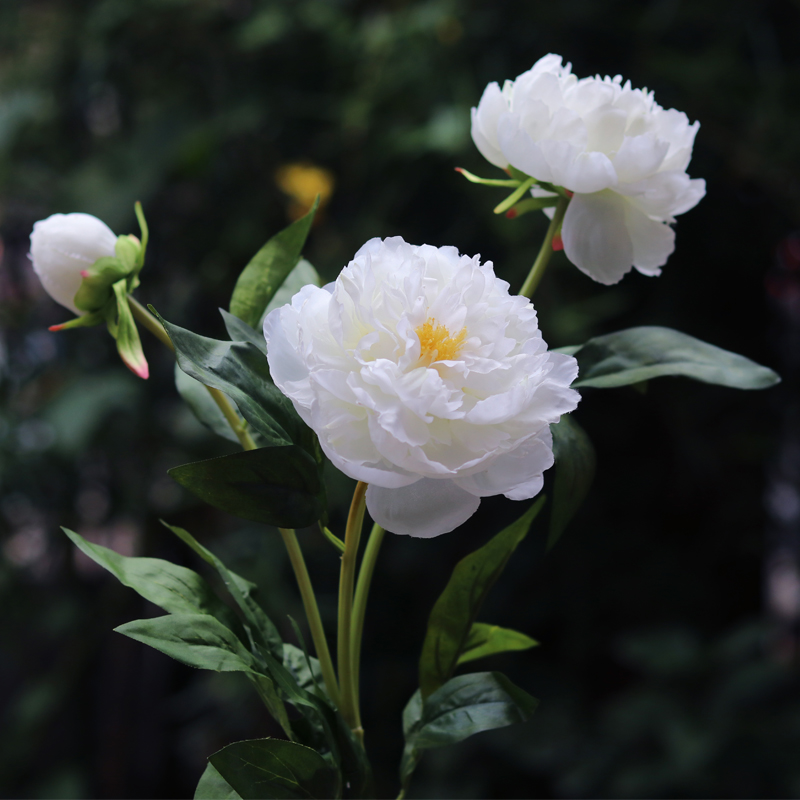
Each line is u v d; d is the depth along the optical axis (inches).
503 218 77.0
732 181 91.2
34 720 97.3
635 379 36.1
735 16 82.4
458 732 34.2
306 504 32.9
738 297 102.9
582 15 80.2
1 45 95.7
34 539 100.4
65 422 84.6
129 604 101.1
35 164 94.4
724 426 103.0
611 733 93.8
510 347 31.7
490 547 35.1
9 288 97.4
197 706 104.7
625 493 103.4
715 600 107.0
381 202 83.6
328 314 31.7
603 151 34.9
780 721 90.9
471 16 78.5
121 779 108.3
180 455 92.9
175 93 89.4
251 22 84.0
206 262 91.5
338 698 35.2
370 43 77.5
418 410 30.8
